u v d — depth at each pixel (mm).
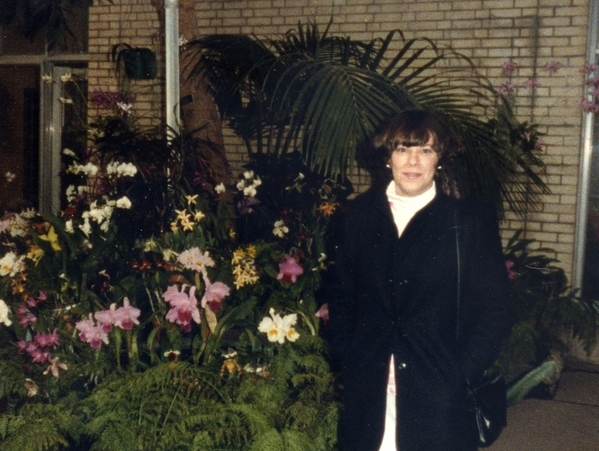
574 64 5160
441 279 2459
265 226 4699
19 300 3586
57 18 4219
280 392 3326
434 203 2531
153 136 4656
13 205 6711
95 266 3641
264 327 3367
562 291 4895
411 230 2512
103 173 4535
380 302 2521
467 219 2492
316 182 4949
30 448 2922
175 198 4254
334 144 3959
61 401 3268
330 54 4812
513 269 4770
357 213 2645
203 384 3236
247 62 5098
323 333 3746
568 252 5293
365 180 5605
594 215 5352
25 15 4113
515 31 5273
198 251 3445
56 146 7023
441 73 5453
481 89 5383
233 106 5445
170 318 3260
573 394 4660
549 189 5262
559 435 4012
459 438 2447
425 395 2422
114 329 3385
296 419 3182
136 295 3658
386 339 2490
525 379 3965
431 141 2523
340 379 3422
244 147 5969
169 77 4402
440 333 2461
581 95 5160
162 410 3092
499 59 5328
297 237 4418
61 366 3338
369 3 5613
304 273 3740
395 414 2490
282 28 5840
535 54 5242
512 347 4262
